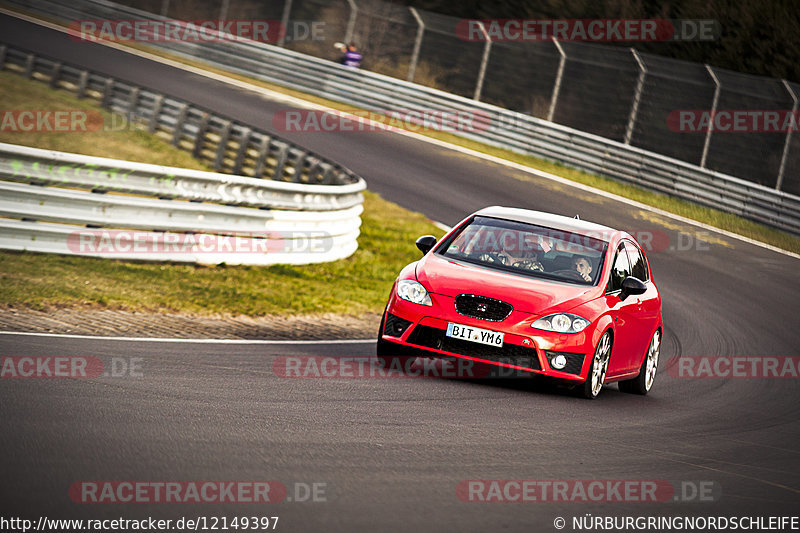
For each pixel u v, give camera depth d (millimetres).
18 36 122562
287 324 37188
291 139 92250
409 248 64312
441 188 82750
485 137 103125
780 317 57125
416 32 133000
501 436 21719
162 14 151625
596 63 105812
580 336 27328
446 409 23953
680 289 61656
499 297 27453
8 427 17344
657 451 22531
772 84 94750
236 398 22297
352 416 21859
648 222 80438
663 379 37250
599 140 95062
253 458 17344
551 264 29922
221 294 40406
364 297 47719
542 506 16641
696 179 88688
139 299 36125
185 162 81375
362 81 111125
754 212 85250
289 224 50906
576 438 22656
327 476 16766
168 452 17078
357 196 59781
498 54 128500
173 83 108500
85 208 41688
